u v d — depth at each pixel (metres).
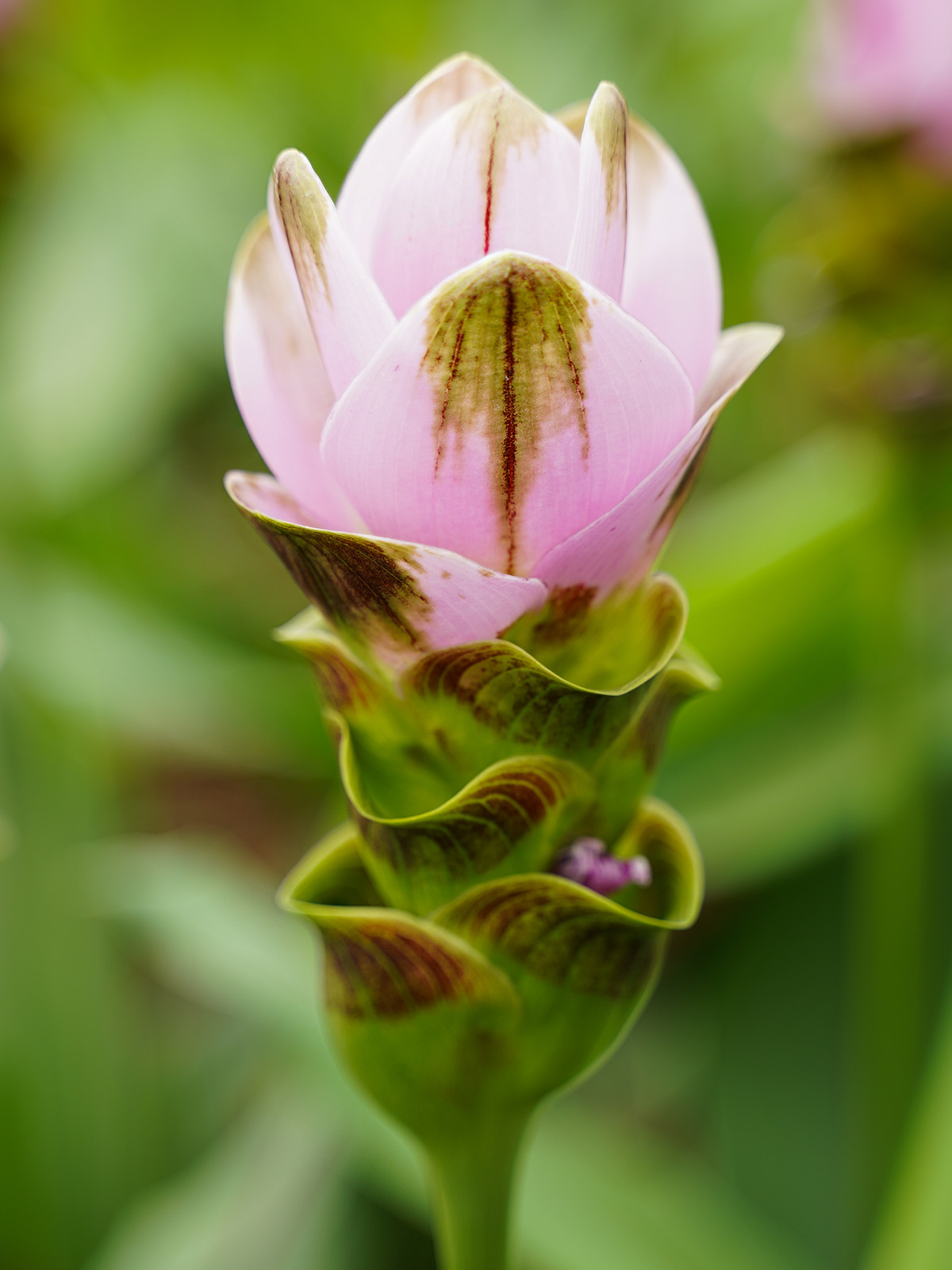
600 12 1.05
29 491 0.84
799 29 0.99
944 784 0.77
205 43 1.02
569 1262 0.55
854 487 0.75
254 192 1.04
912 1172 0.49
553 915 0.38
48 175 0.91
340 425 0.35
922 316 0.67
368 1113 0.58
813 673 0.81
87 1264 0.72
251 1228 0.68
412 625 0.37
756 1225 0.65
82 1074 0.74
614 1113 0.81
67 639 0.83
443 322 0.35
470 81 0.37
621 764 0.38
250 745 0.95
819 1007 0.75
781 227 0.71
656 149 0.37
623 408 0.35
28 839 0.75
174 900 0.67
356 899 0.41
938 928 0.74
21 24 0.85
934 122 0.62
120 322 0.95
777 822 0.80
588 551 0.36
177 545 1.10
